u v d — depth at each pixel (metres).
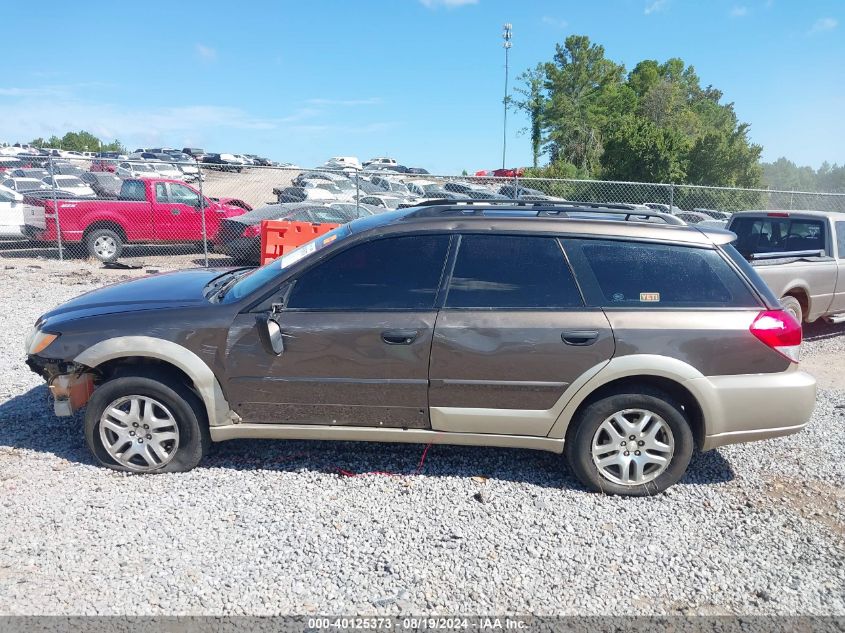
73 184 18.20
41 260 13.95
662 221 4.27
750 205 24.14
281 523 3.54
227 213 15.36
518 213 4.21
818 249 8.35
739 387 3.86
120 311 4.02
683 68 85.25
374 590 3.02
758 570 3.30
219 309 3.94
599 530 3.60
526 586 3.10
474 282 3.93
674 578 3.21
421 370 3.87
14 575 3.02
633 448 3.97
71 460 4.19
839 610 3.01
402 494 3.91
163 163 12.73
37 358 3.98
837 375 6.94
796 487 4.21
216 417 3.97
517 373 3.85
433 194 19.02
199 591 2.96
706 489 4.14
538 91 60.22
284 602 2.91
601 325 3.82
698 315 3.87
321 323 3.87
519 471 4.28
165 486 3.90
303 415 3.98
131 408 3.97
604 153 42.97
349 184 23.62
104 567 3.11
